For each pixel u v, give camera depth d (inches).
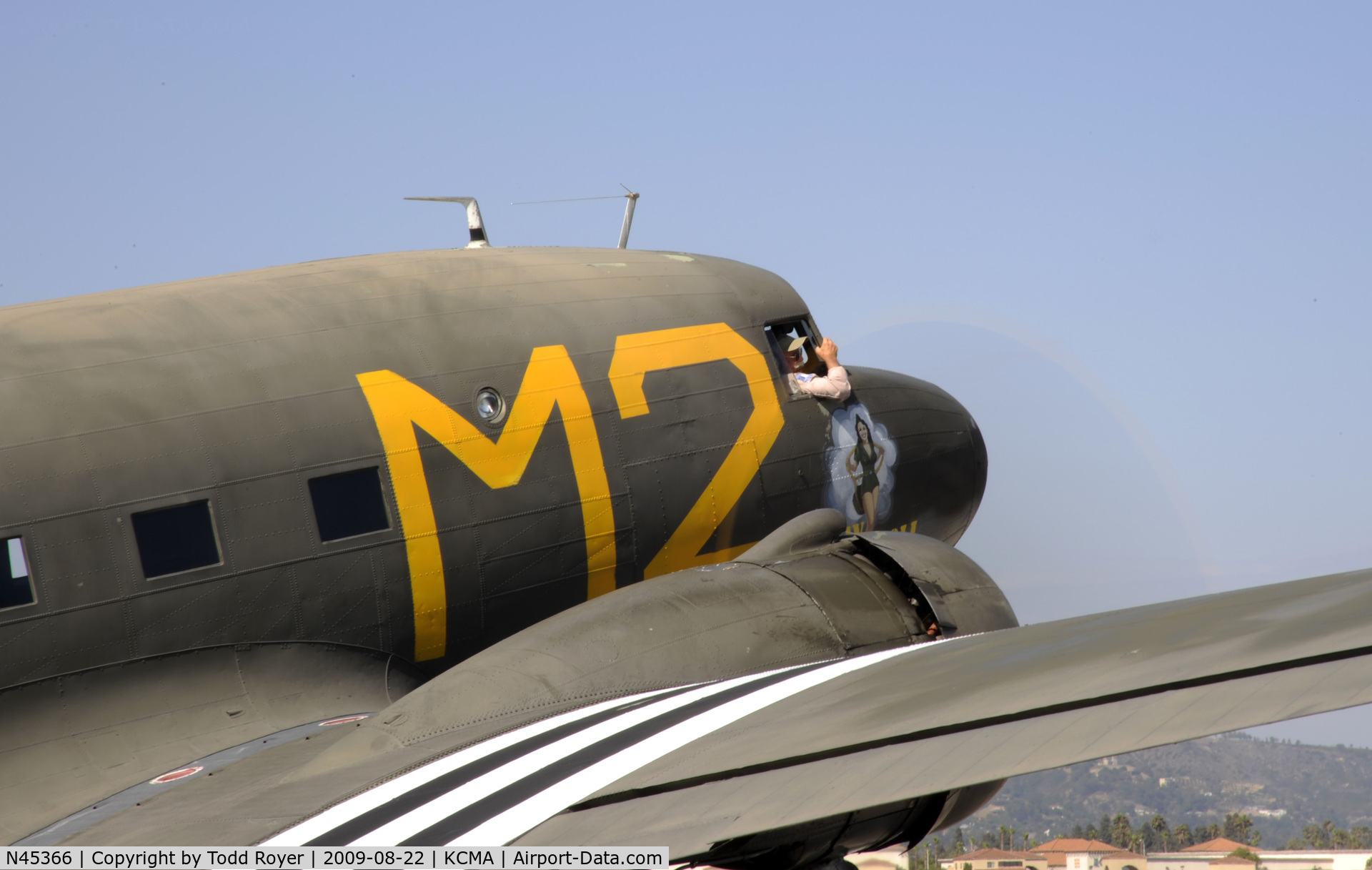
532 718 436.8
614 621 506.6
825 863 438.9
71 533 586.9
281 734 615.8
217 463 628.7
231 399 642.8
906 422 887.1
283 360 668.7
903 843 462.0
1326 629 239.6
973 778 231.8
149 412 619.8
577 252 851.4
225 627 624.1
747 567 564.7
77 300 675.4
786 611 533.0
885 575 572.1
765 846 416.8
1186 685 233.9
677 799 284.5
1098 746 223.8
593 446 743.7
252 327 676.1
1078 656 279.4
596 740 360.8
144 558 603.2
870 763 257.0
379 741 447.5
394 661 687.7
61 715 581.9
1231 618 272.1
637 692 478.3
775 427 817.5
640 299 804.6
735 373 811.4
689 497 777.6
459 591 697.6
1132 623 303.1
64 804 556.7
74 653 584.4
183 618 611.2
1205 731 213.0
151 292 692.7
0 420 586.6
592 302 784.9
